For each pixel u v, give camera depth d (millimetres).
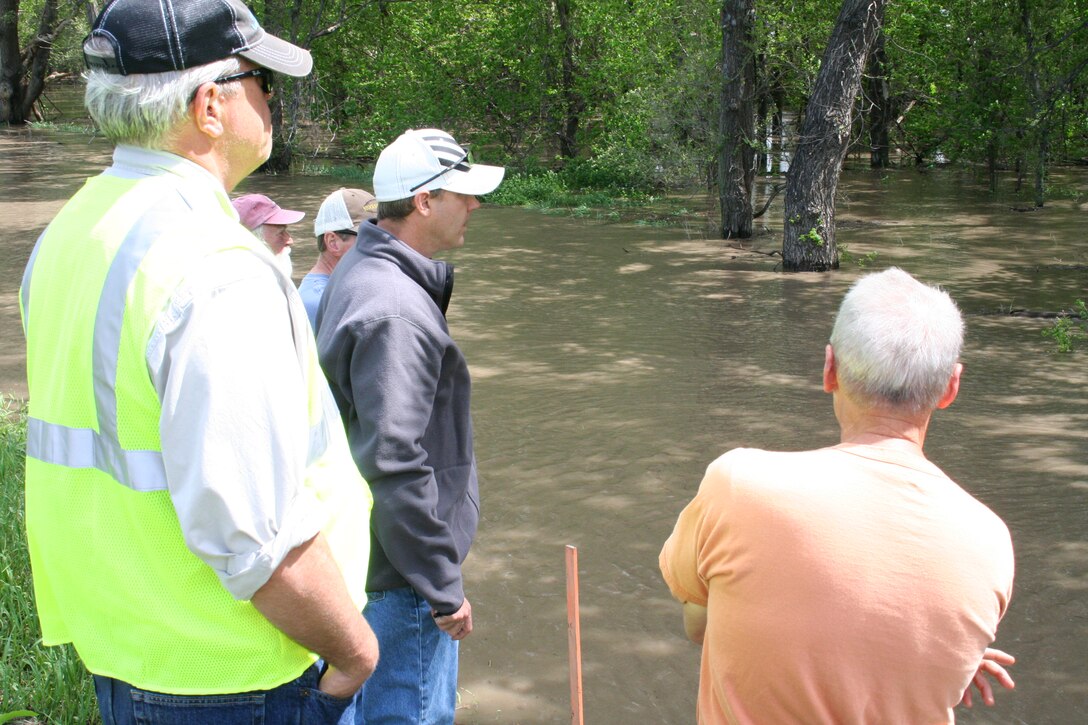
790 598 1806
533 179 19938
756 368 8367
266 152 1848
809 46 15734
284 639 1690
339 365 2566
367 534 1874
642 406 7375
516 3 22328
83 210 1686
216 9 1696
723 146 15148
